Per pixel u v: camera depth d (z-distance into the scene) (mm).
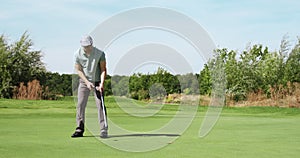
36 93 21625
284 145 6168
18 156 5023
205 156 5168
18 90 22641
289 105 17844
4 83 22812
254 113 14688
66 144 6020
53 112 13320
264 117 12758
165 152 5441
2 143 6074
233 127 9102
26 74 23531
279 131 8227
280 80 20188
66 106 15359
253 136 7320
